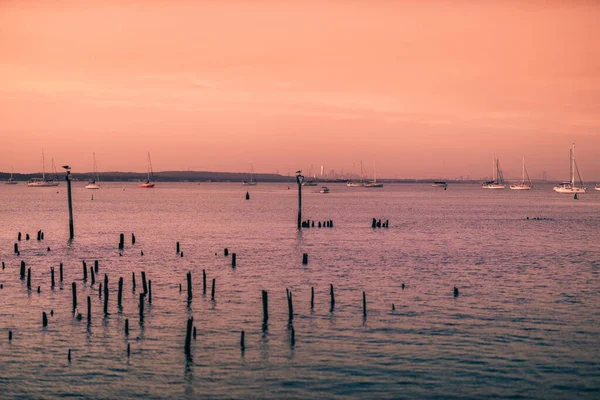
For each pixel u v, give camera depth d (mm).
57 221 116750
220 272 55438
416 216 136375
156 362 31219
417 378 29266
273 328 36531
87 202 199500
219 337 34906
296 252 69750
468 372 29938
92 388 28375
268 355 32094
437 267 58938
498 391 27922
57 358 31781
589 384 28594
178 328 36625
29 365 30891
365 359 31562
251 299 43812
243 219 123188
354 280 51594
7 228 101312
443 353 32375
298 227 95062
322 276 53469
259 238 85250
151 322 37844
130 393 27875
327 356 31953
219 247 74500
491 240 84188
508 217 134125
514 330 36250
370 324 37312
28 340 34438
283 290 47156
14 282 49969
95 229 99125
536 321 38125
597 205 194625
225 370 30234
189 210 155750
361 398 27344
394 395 27578
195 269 57156
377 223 110312
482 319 38562
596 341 34281
